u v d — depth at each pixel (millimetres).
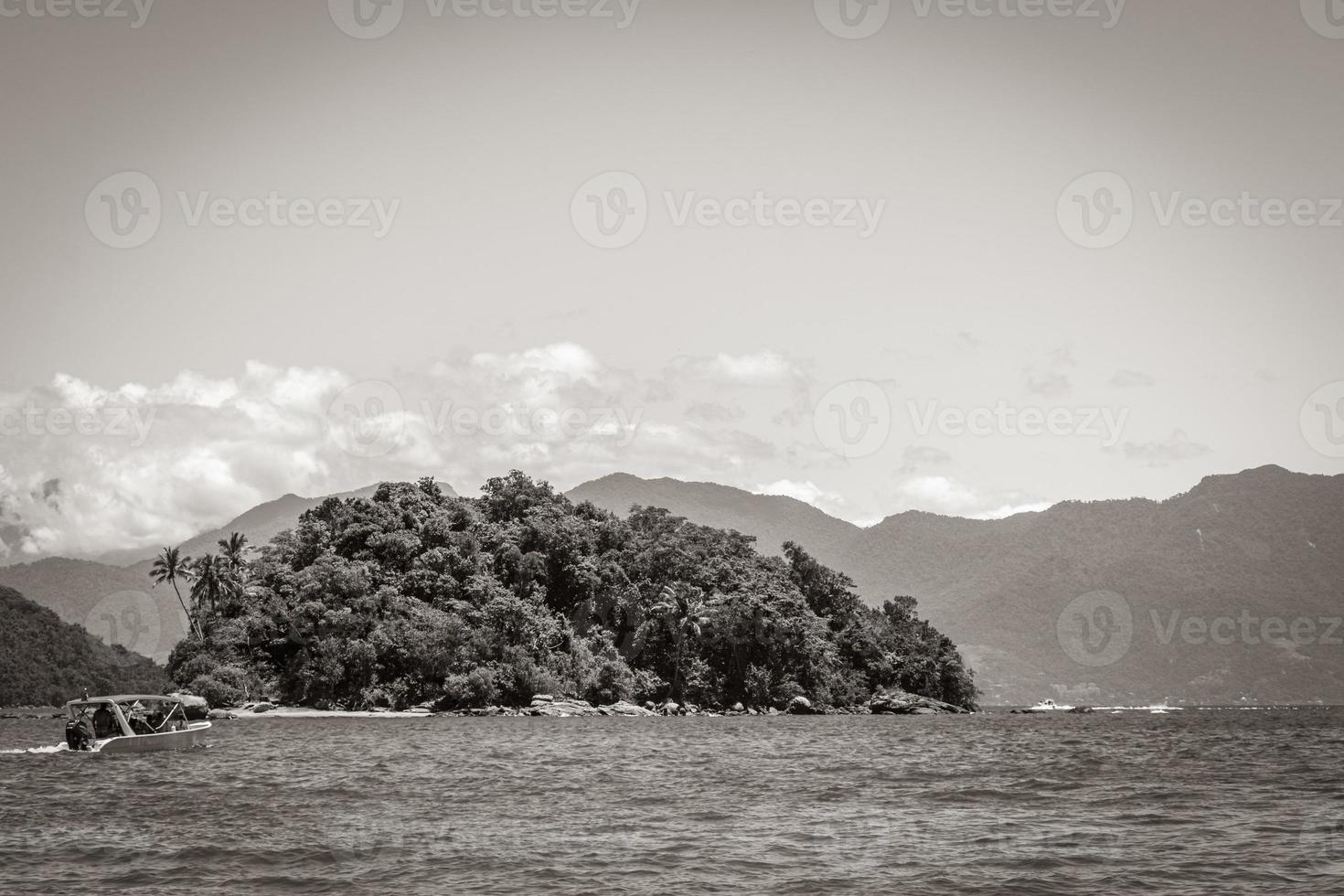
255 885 30234
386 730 108438
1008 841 36438
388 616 149250
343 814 42844
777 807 44875
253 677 145625
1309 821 40688
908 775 58531
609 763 67000
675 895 29000
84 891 29562
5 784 52531
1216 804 45781
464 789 51500
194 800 47000
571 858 33656
